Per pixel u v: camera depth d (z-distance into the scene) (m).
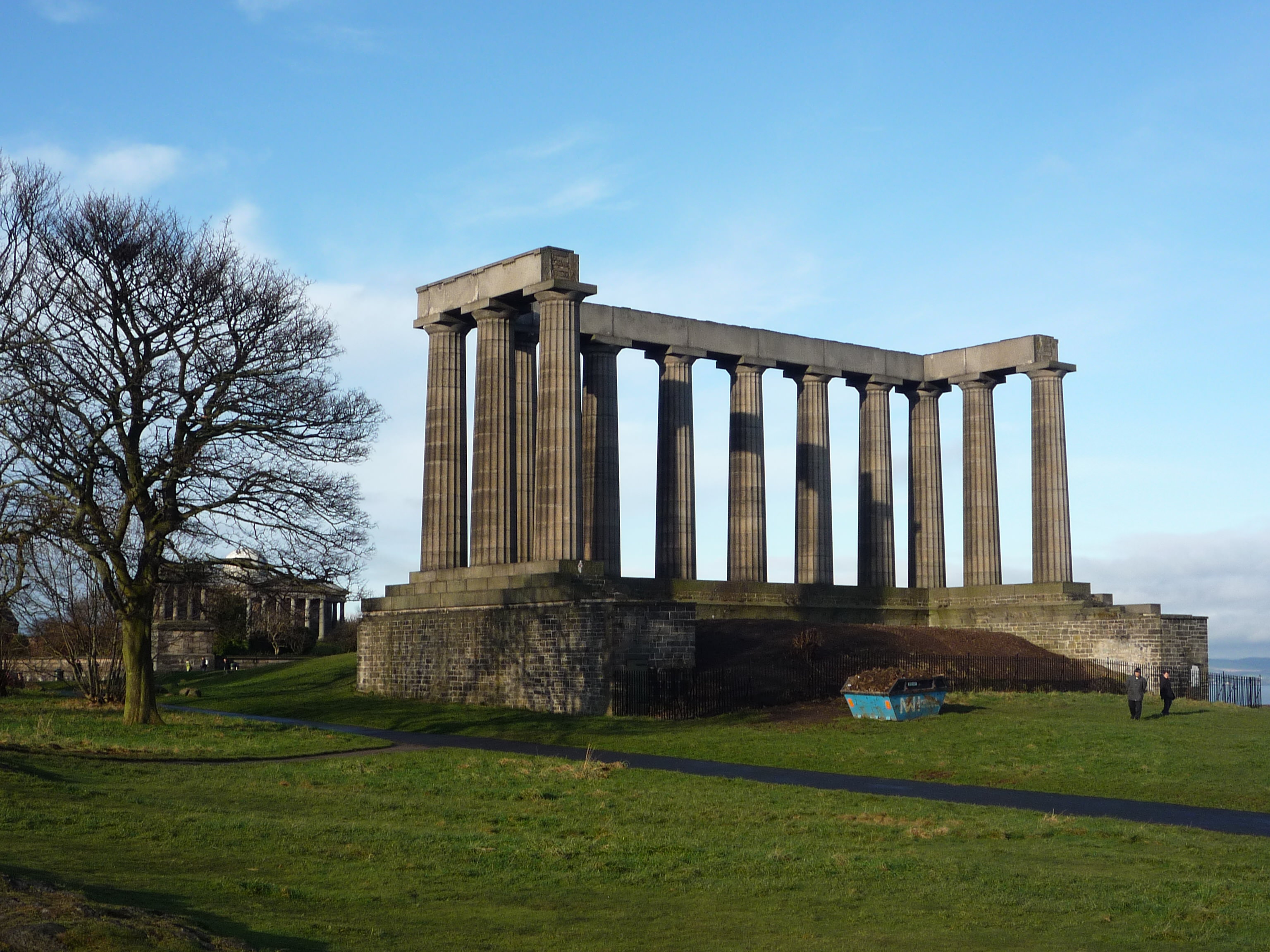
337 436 45.84
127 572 44.06
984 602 70.50
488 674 54.62
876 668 48.69
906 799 29.39
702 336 66.94
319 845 20.67
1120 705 49.12
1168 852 22.58
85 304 43.19
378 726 49.72
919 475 75.56
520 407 61.47
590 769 32.84
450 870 19.27
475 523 58.84
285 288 46.03
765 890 18.62
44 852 18.42
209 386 43.56
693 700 48.25
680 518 65.56
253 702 60.25
